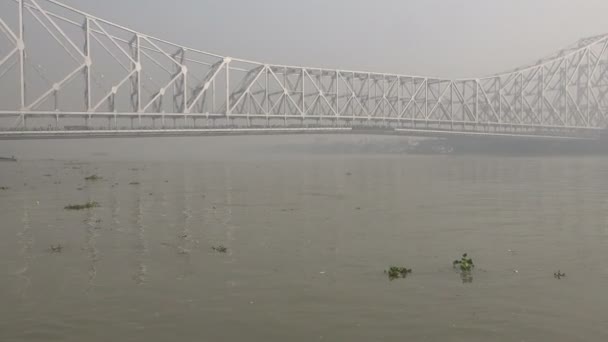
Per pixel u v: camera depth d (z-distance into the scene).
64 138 78.88
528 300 12.35
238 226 22.80
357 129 115.56
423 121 135.38
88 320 11.04
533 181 49.81
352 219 25.03
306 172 64.56
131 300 12.33
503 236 20.56
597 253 17.41
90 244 18.67
